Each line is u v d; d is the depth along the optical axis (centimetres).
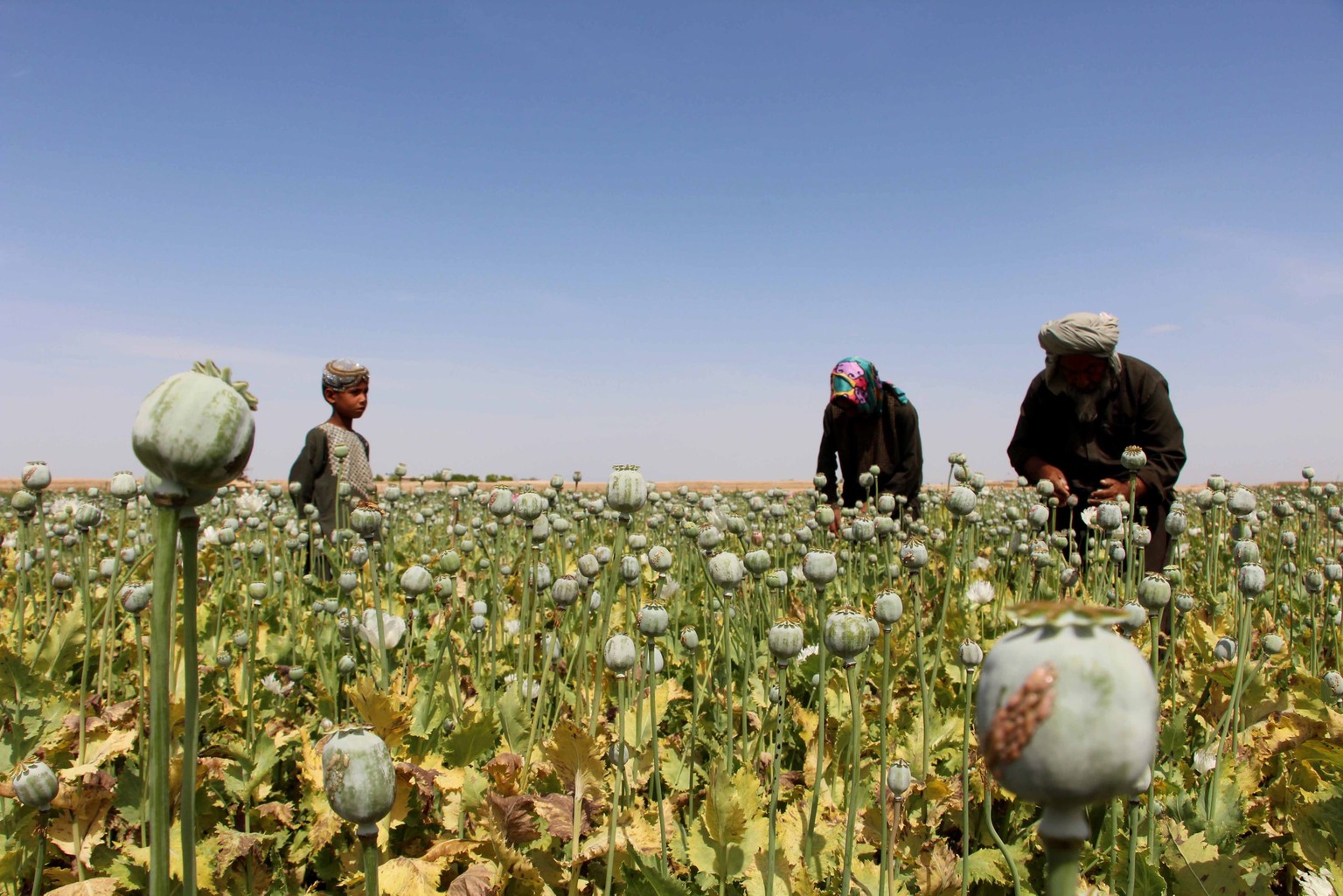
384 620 370
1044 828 98
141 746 279
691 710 407
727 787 258
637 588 423
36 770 231
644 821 278
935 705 422
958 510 370
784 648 246
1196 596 648
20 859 270
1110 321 608
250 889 276
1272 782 336
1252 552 329
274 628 565
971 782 328
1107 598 457
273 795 326
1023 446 696
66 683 418
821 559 253
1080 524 649
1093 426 642
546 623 475
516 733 325
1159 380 625
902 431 874
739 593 466
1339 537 849
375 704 293
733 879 261
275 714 388
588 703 380
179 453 128
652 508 784
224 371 145
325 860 288
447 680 377
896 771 246
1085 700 92
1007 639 100
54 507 681
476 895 247
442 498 1211
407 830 295
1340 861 272
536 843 272
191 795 135
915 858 279
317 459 749
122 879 264
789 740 379
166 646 132
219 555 727
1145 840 288
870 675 440
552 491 558
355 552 466
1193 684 417
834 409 900
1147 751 94
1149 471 603
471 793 285
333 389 784
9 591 660
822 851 278
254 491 761
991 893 283
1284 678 459
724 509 642
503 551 651
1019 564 570
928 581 658
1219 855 273
